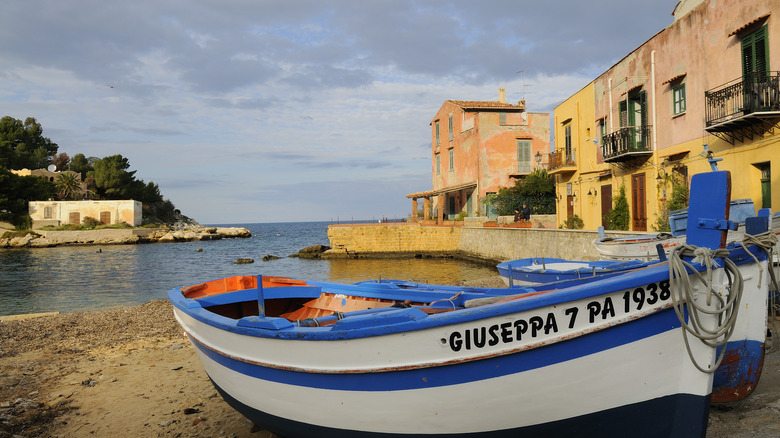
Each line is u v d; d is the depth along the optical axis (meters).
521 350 4.04
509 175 38.09
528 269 11.62
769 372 6.16
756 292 4.65
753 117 12.94
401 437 4.53
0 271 33.72
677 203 16.80
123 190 81.25
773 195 13.06
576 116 25.55
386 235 39.16
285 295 7.69
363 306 7.27
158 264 38.81
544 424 4.27
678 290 4.04
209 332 5.73
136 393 7.32
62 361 9.05
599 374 4.11
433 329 4.12
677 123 17.50
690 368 4.14
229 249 56.97
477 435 4.36
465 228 36.38
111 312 14.34
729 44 14.77
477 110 40.16
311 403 4.82
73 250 54.53
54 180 81.62
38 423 6.29
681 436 4.22
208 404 6.85
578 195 25.55
